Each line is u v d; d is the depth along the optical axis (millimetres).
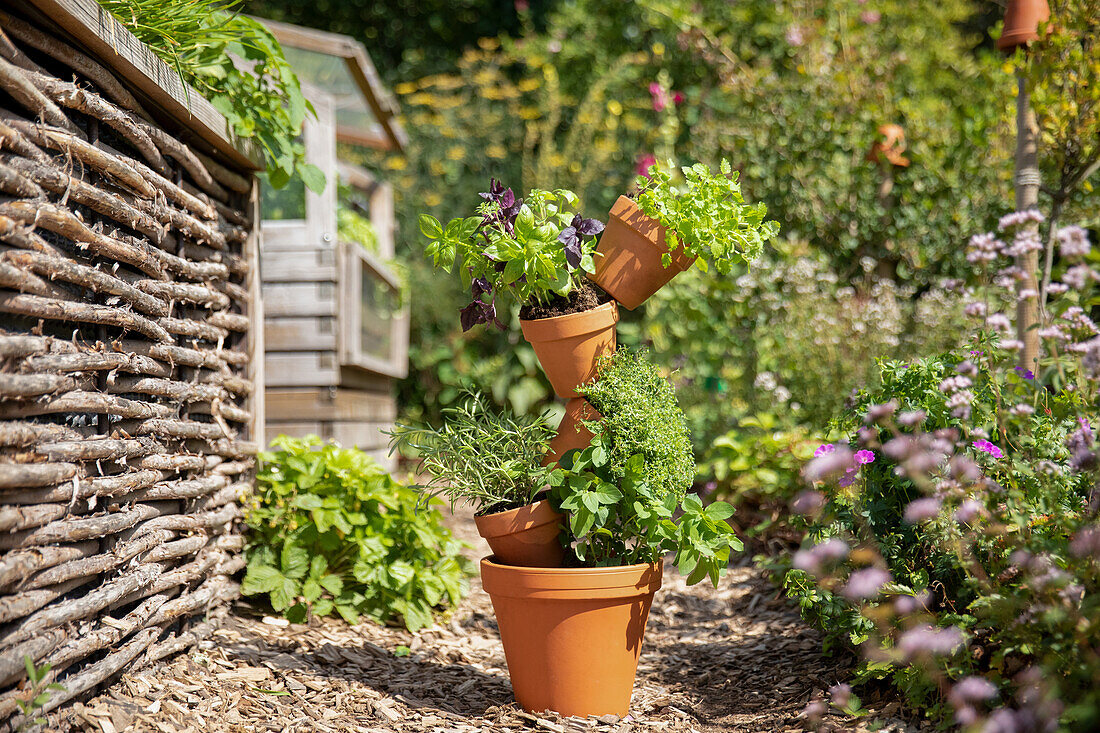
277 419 4641
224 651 2533
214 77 2844
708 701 2469
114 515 2045
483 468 2383
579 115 7395
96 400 1961
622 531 2326
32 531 1727
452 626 3180
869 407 2457
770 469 3971
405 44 10195
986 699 1900
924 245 5484
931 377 2342
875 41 6199
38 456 1729
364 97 6125
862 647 2379
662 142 6520
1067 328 2121
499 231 2383
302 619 2939
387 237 7254
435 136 8336
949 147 5488
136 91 2287
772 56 6363
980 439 2135
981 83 6117
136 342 2232
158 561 2350
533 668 2291
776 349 4891
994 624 1906
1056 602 1750
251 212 3174
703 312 5293
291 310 4648
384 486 3270
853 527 2398
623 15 7586
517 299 2391
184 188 2605
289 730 2100
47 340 1798
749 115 5855
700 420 4961
